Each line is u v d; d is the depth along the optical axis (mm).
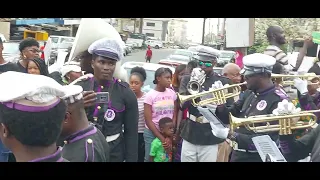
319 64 6359
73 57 4004
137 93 5355
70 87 2477
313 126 3506
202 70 4891
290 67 7406
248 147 3893
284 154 3496
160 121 5203
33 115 1741
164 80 5258
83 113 2525
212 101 4508
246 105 4148
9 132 1778
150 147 5266
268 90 3951
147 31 55094
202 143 4883
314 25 21266
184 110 5188
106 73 3643
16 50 9695
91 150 2453
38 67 4680
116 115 3666
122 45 3824
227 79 4980
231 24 9703
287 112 3512
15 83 1772
